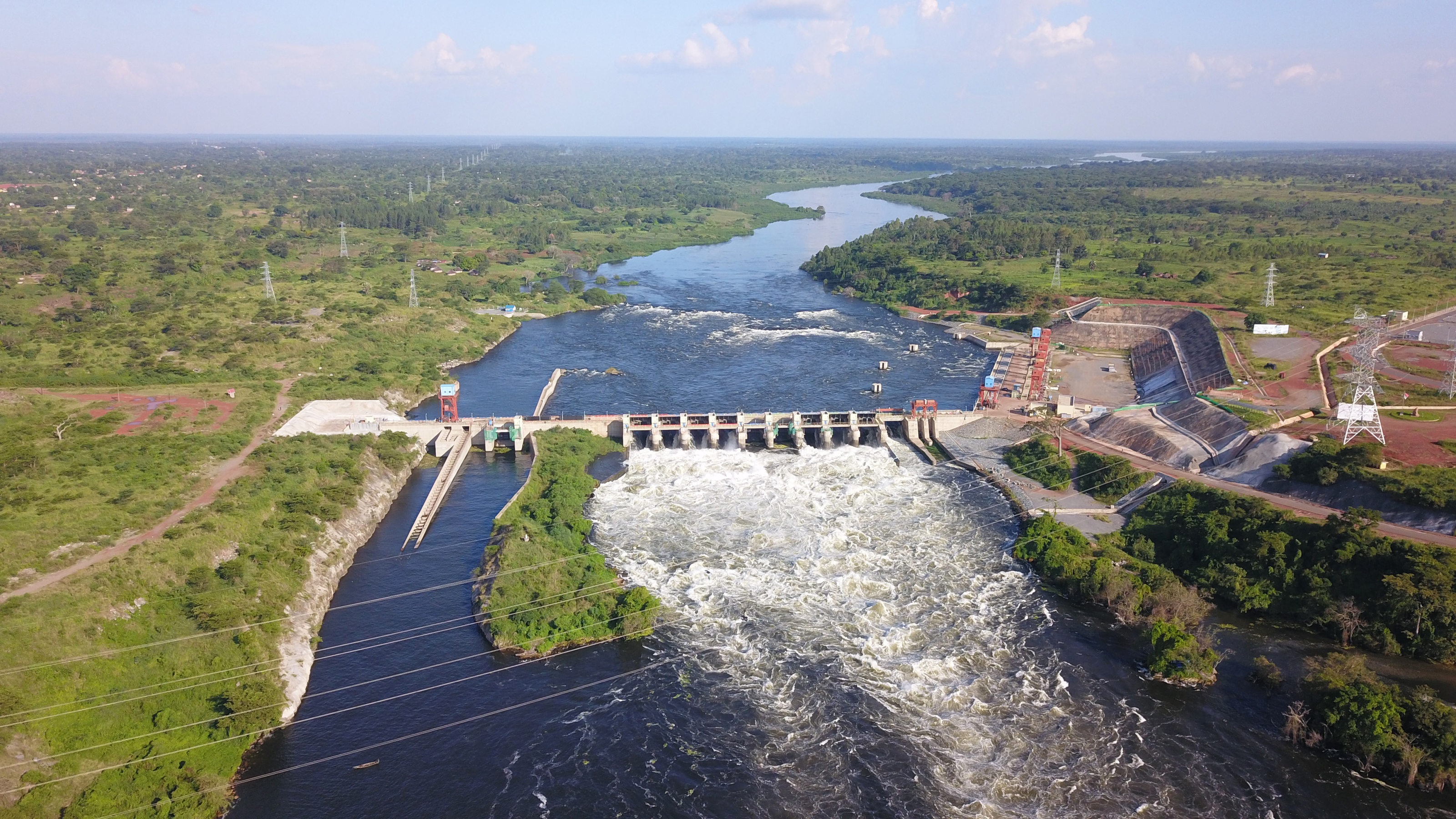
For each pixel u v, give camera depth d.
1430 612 113.81
